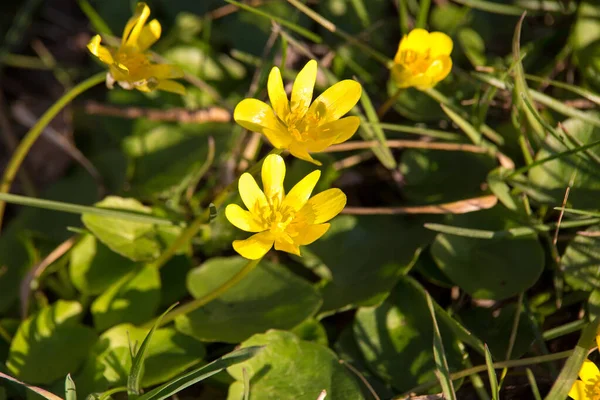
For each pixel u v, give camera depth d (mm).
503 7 696
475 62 698
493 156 673
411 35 656
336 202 610
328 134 615
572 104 684
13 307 678
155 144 701
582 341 620
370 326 653
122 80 630
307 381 635
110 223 664
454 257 658
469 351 651
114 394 639
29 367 647
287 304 653
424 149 683
